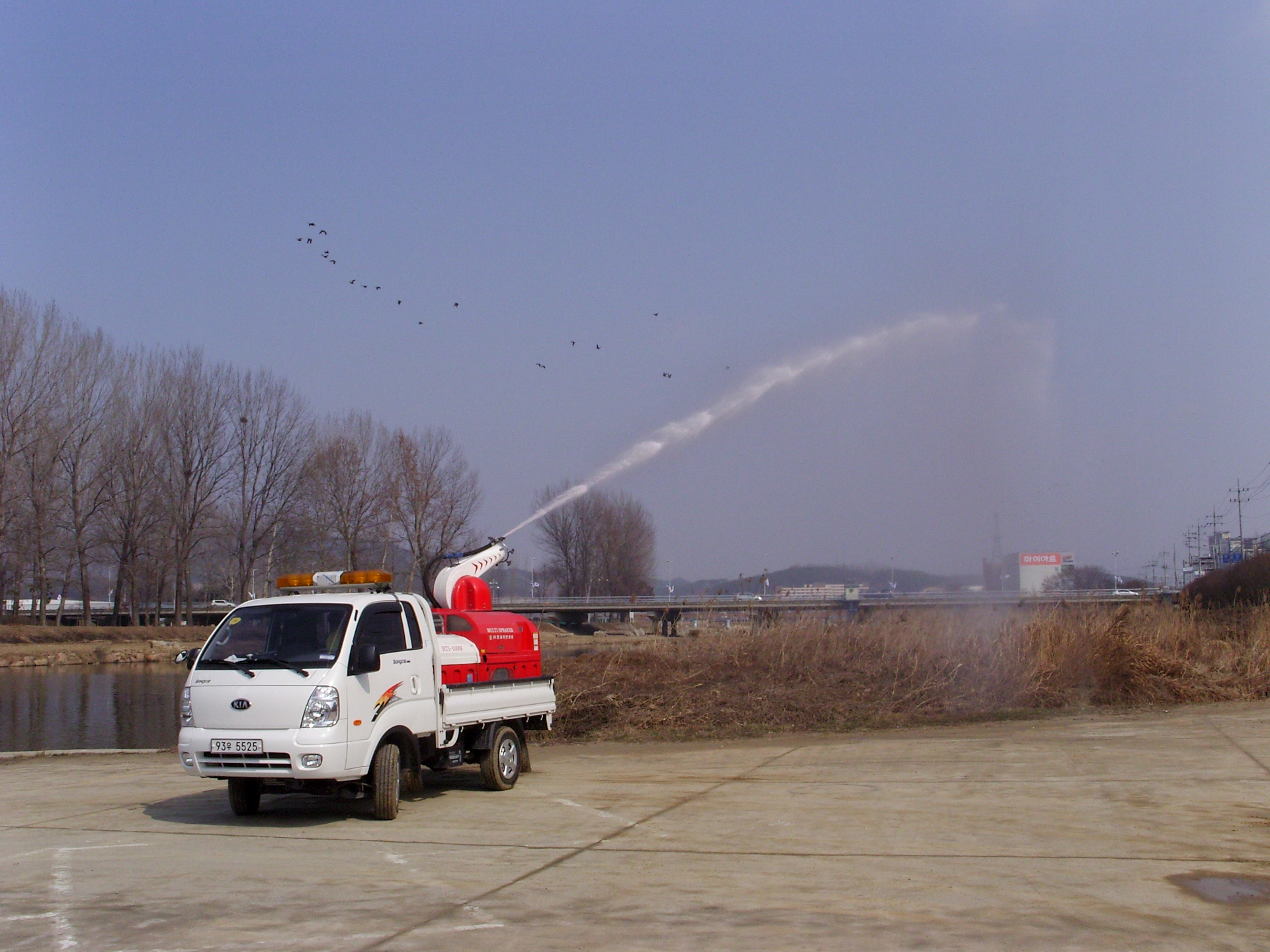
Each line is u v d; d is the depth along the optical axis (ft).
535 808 35.63
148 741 72.28
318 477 193.16
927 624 70.79
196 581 241.35
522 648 45.80
